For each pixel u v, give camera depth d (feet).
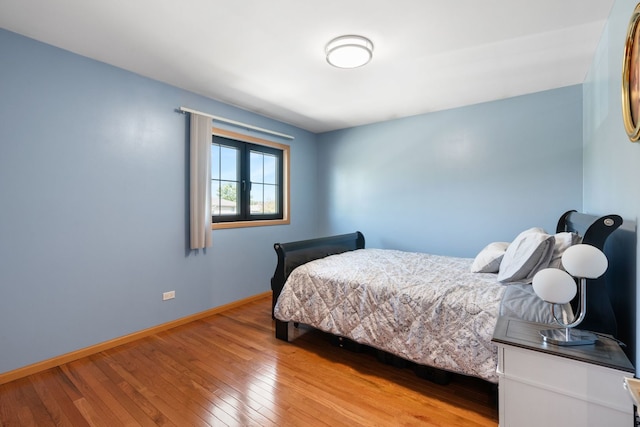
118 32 6.48
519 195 10.12
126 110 8.31
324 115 12.34
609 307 4.53
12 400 5.76
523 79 8.83
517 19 5.99
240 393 5.98
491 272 7.62
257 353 7.66
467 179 11.07
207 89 9.64
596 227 4.61
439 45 6.96
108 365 7.07
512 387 4.03
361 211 13.87
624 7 4.90
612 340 4.05
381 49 7.13
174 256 9.45
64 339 7.19
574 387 3.65
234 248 11.37
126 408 5.53
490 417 5.26
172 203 9.39
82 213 7.50
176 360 7.30
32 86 6.72
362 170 13.80
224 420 5.23
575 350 3.77
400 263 8.90
